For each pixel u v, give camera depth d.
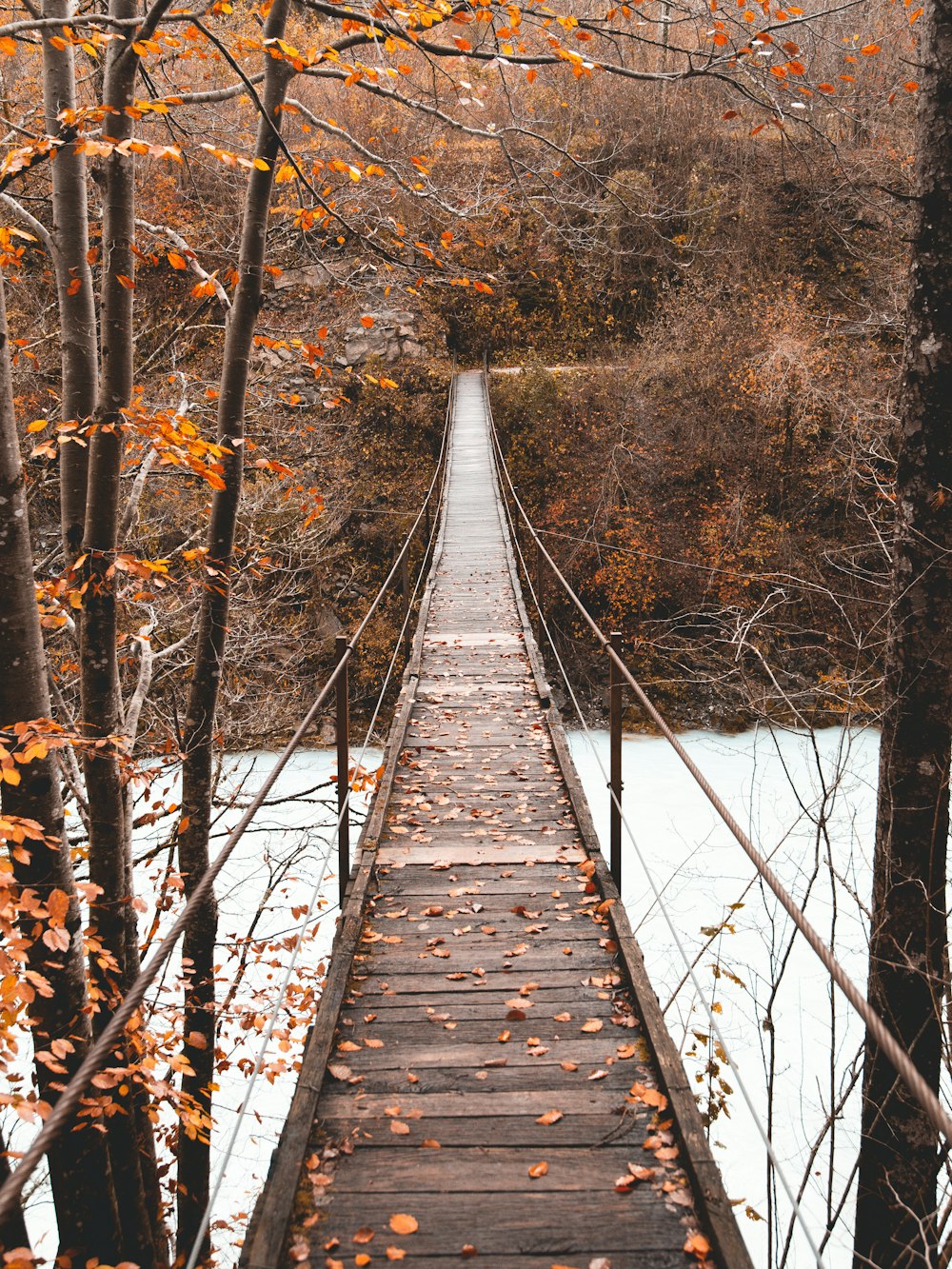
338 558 18.39
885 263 12.21
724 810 2.49
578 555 20.06
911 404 3.65
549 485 21.20
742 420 19.64
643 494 20.12
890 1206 3.58
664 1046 2.86
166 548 10.20
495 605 10.15
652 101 18.64
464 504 15.51
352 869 4.27
